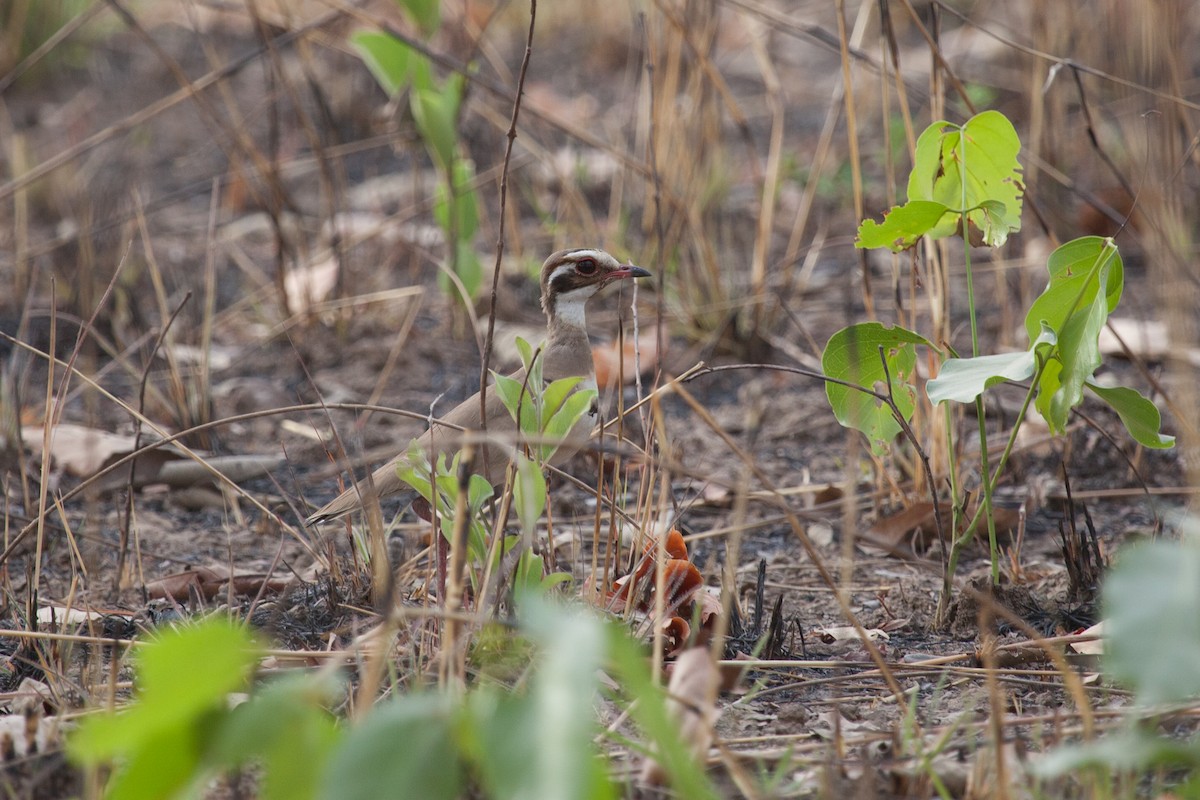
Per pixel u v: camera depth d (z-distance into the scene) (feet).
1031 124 46.50
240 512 35.65
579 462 37.40
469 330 47.75
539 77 78.02
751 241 54.44
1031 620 27.37
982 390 25.36
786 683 24.86
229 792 20.44
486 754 15.16
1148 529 32.71
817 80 76.89
